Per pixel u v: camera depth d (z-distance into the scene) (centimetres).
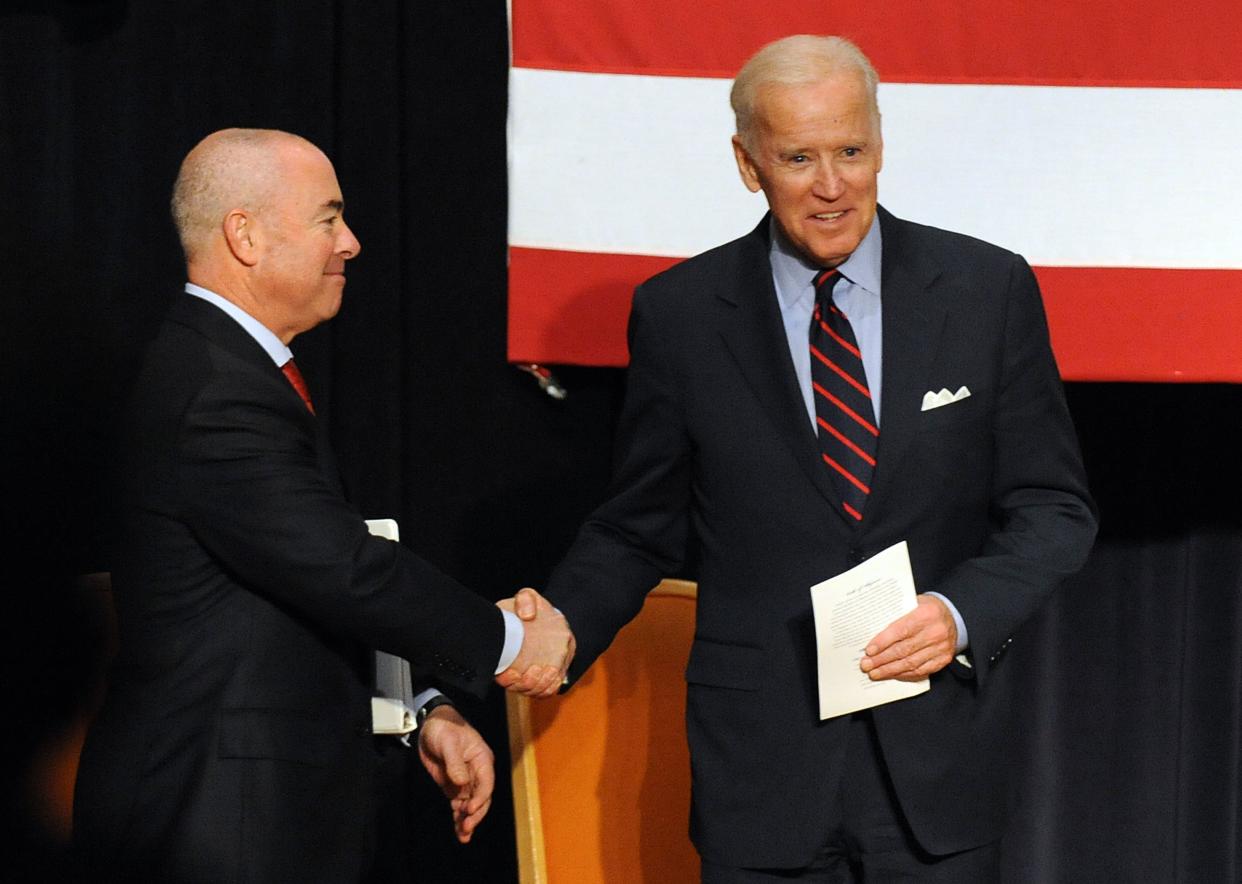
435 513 1102
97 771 718
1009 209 998
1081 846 1131
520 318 1016
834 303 752
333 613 721
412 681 863
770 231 775
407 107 1079
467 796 826
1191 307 991
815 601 704
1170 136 987
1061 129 991
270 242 752
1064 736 1126
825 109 697
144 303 1085
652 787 920
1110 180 991
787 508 736
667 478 796
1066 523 744
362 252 1080
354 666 769
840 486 734
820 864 748
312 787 727
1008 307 746
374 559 728
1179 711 1110
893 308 741
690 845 920
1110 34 985
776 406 741
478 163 1082
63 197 1077
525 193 1009
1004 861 1127
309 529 713
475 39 1075
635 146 1004
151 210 1081
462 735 826
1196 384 1091
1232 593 1100
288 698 728
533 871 887
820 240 716
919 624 689
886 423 726
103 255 1081
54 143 1074
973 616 705
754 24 995
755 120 716
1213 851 1115
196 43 1075
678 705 927
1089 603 1116
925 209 1002
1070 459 759
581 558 823
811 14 993
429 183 1083
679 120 1001
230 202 749
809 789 729
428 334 1092
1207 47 981
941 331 736
